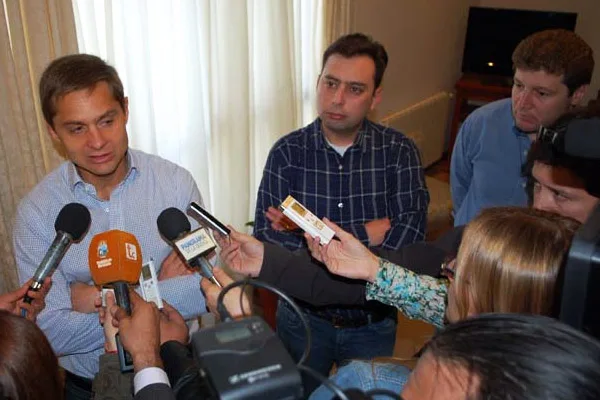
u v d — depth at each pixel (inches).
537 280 31.4
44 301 52.5
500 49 198.2
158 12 92.4
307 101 135.0
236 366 20.2
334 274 54.6
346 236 51.6
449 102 215.5
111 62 85.6
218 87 107.7
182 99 101.4
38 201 55.2
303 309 72.0
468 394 21.4
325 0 128.6
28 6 71.9
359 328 74.0
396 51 173.3
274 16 114.2
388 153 76.5
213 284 44.9
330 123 72.9
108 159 53.0
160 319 45.6
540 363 20.7
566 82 69.3
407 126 187.6
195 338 21.8
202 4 98.0
